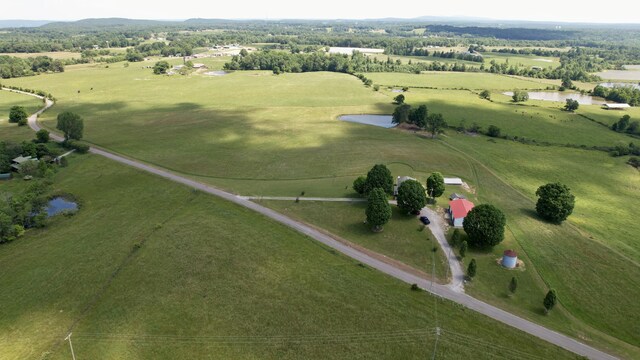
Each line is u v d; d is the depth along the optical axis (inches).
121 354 2084.2
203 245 3031.5
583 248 3154.5
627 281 2765.7
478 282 2704.2
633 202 4131.4
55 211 3718.0
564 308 2493.8
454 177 4431.6
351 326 2277.3
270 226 3331.7
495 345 2169.0
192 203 3737.7
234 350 2110.0
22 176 4379.9
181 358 2059.5
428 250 3048.7
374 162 4790.8
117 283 2630.4
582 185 4515.3
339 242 3139.8
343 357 2078.0
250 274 2709.2
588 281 2755.9
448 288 2640.3
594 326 2356.1
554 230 3410.4
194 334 2209.6
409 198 3457.2
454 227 3371.1
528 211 3735.2
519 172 4808.1
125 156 5012.3
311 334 2219.5
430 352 2111.2
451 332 2249.0
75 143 5113.2
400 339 2194.9
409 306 2450.8
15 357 2074.3
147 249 2989.7
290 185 4165.8
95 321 2316.7
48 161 4714.6
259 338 2185.0
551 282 2728.8
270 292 2539.4
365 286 2625.5
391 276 2751.0
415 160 4881.9
